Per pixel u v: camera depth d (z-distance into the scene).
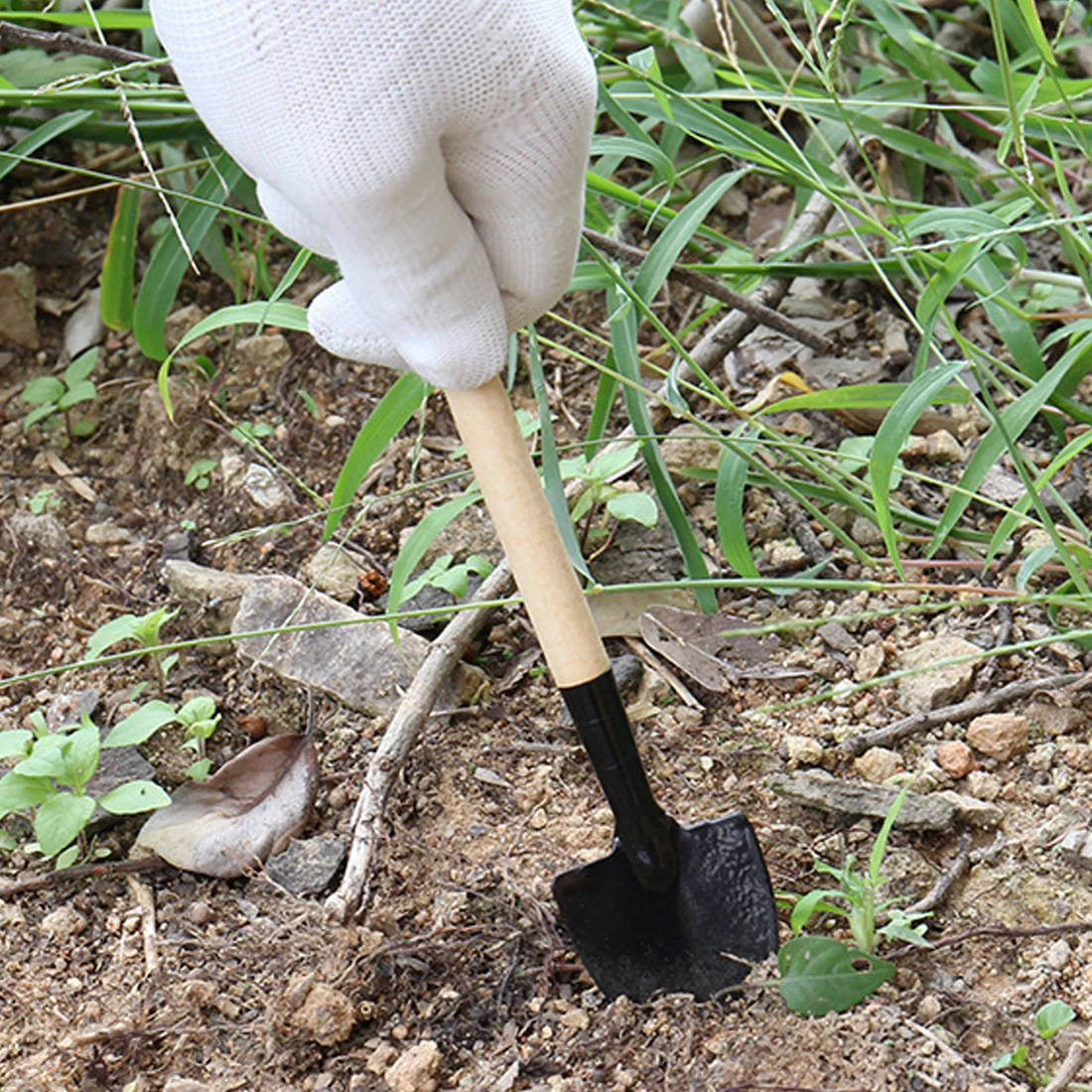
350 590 1.94
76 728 1.77
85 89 2.09
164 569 2.03
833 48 1.63
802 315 2.27
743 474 1.75
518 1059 1.39
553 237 1.17
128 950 1.55
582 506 1.88
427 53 1.02
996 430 1.66
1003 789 1.61
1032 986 1.41
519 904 1.55
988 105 2.27
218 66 1.04
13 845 1.68
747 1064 1.33
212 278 2.43
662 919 1.41
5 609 2.02
